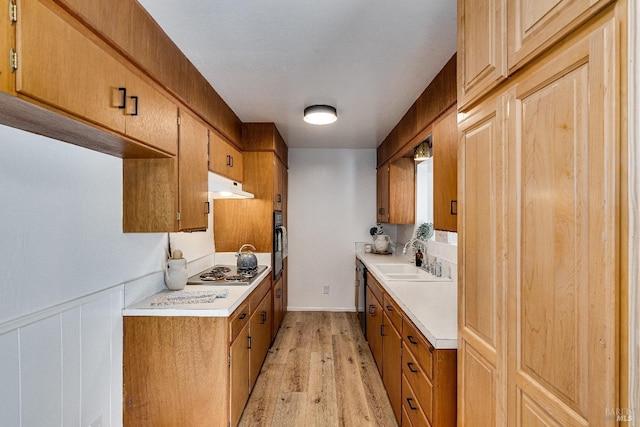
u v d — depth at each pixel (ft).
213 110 7.96
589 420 2.17
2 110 3.18
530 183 2.83
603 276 2.06
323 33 5.50
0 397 3.67
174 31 5.45
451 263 8.86
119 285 5.93
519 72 3.00
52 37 3.16
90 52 3.72
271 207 11.04
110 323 5.68
